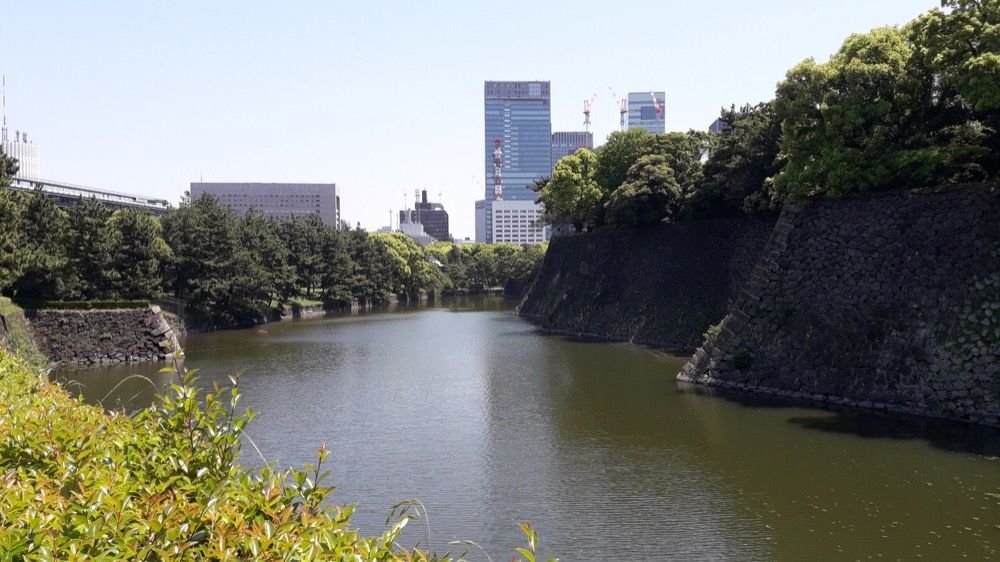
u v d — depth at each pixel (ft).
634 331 168.14
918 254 87.30
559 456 70.69
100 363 143.43
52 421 27.61
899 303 87.40
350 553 15.88
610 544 49.11
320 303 296.30
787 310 98.78
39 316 143.74
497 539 50.44
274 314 252.62
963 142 91.76
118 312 149.48
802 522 51.80
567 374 119.96
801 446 70.79
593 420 85.20
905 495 56.34
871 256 92.07
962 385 78.07
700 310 149.79
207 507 17.46
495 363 135.44
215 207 225.76
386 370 129.39
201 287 201.67
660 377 113.80
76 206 170.50
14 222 125.90
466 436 79.71
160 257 191.62
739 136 145.89
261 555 15.24
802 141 100.01
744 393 97.96
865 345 88.89
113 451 23.56
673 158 193.06
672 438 75.92
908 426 77.05
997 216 81.10
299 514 20.10
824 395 90.89
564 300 213.25
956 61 85.35
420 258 399.85
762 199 132.46
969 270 81.71
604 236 206.59
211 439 23.41
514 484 62.49
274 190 645.92
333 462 69.77
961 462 64.03
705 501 56.80
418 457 71.46
